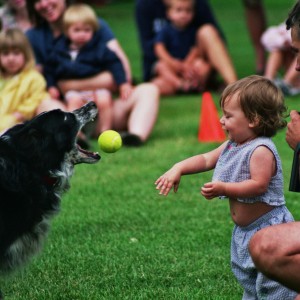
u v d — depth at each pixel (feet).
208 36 69.97
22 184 25.44
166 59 71.56
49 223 26.91
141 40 74.13
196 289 27.27
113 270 29.45
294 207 37.42
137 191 40.60
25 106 49.62
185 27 71.77
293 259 20.86
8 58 49.80
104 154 48.73
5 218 25.11
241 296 26.58
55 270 29.63
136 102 53.16
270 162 22.80
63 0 55.47
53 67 54.75
